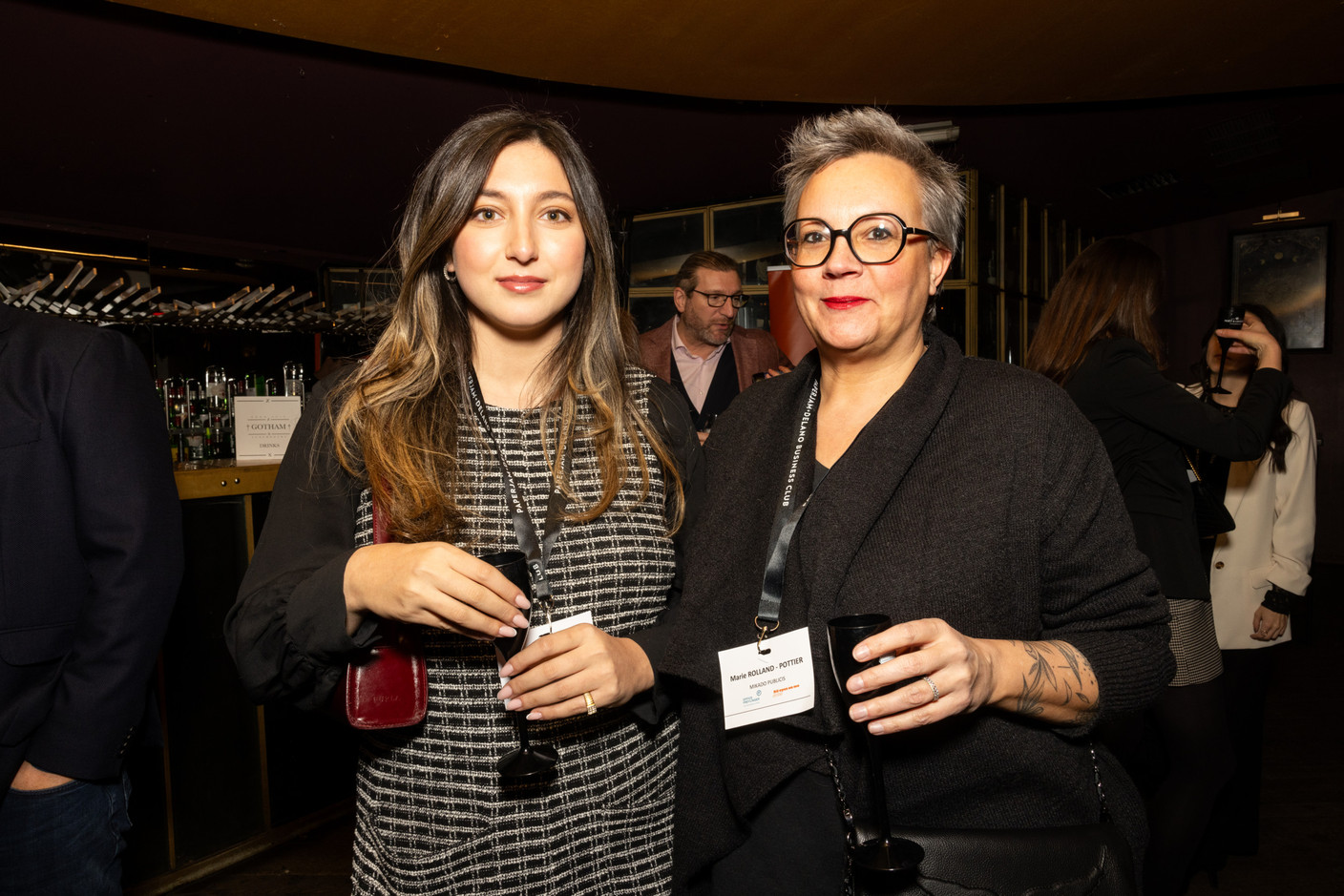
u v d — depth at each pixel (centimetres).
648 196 605
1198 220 851
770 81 458
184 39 381
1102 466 94
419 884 97
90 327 128
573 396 112
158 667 227
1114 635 92
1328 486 779
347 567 89
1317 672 449
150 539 121
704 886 103
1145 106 558
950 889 85
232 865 243
